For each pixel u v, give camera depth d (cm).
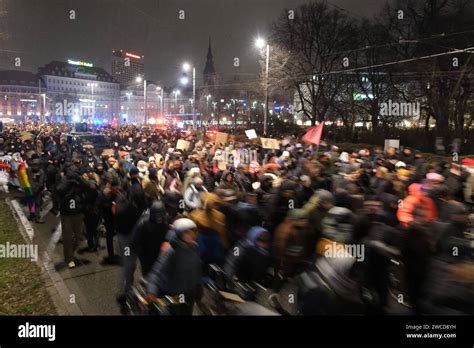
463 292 409
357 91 4103
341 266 442
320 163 1055
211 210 616
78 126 3431
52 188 1151
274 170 1096
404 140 2941
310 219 598
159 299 463
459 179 1049
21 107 9850
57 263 797
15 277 723
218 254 603
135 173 742
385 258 506
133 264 621
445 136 2789
